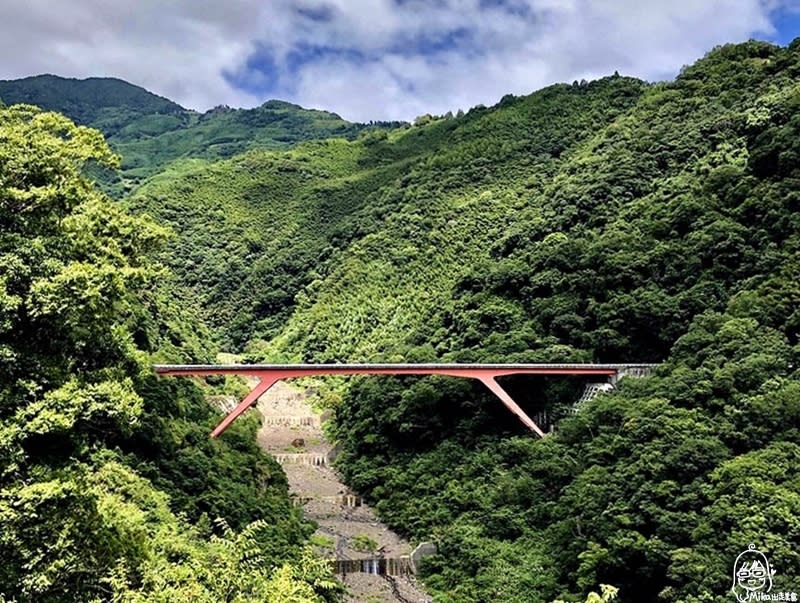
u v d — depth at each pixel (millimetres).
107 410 17609
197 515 34906
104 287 19016
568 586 33719
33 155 20094
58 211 20500
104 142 26531
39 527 16031
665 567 28609
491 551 38750
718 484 29594
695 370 40031
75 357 19781
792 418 33094
